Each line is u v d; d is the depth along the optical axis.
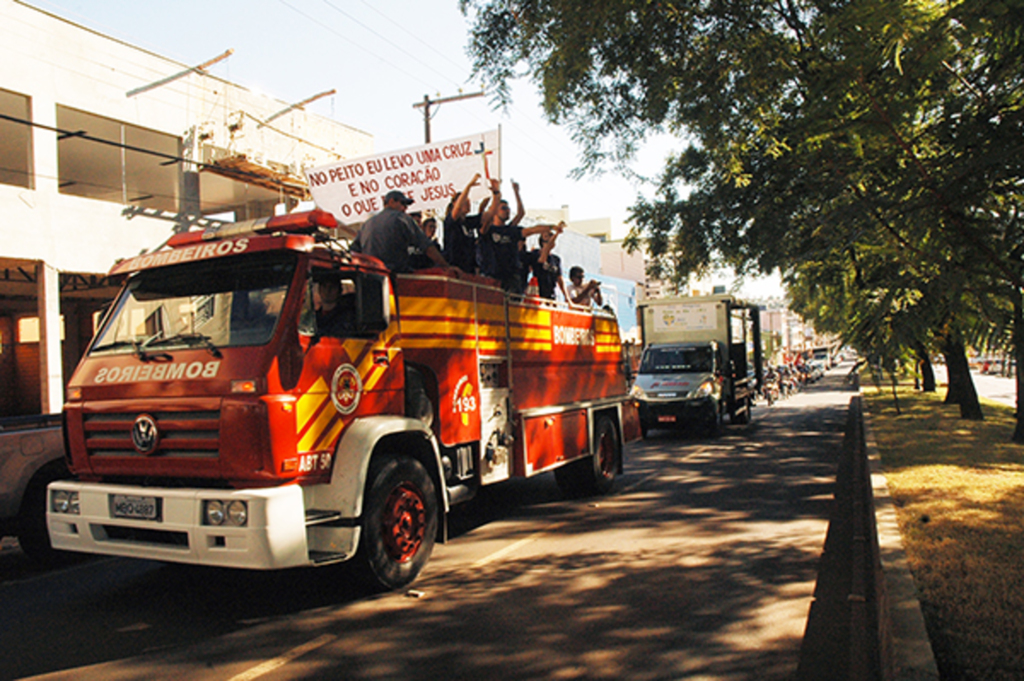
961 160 2.84
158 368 5.11
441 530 6.16
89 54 17.59
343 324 5.56
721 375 18.08
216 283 5.37
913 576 4.88
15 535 6.45
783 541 6.93
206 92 20.41
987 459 9.94
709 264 17.55
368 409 5.65
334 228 5.54
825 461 12.30
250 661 4.35
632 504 9.05
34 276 18.69
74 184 20.19
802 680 3.94
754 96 8.06
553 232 9.80
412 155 14.10
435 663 4.24
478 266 8.45
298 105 23.19
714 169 14.48
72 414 5.40
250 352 4.88
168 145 19.67
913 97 2.91
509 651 4.39
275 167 21.39
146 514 4.92
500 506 9.21
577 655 4.31
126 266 5.71
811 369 48.00
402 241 6.59
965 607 4.32
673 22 8.91
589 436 9.36
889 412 19.28
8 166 18.36
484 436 7.14
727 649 4.37
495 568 6.26
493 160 13.73
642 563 6.29
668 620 4.87
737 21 7.66
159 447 4.99
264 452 4.72
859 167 3.18
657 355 18.20
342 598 5.54
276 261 5.25
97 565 6.81
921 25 2.75
